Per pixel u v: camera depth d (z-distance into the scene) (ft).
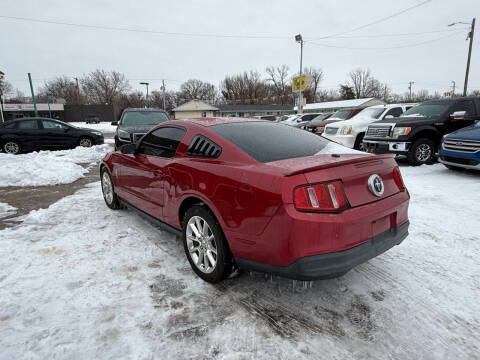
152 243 11.43
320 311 7.50
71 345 6.35
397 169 8.54
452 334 6.70
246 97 282.56
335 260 6.54
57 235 12.19
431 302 7.80
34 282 8.76
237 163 7.93
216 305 7.73
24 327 6.89
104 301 7.88
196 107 190.60
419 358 6.07
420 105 29.48
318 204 6.47
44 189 20.38
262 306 7.70
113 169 14.35
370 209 7.09
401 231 8.08
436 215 13.98
